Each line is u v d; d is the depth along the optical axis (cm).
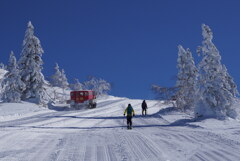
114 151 927
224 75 2431
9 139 1160
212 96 2288
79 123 2117
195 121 2116
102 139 1207
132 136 1294
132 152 908
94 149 965
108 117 2728
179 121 2227
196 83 2406
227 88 2409
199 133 1437
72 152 912
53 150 948
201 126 1769
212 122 1986
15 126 1798
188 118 2469
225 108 2373
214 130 1584
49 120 2303
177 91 3061
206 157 839
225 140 1180
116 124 2064
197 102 2369
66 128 1750
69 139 1210
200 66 2422
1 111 3131
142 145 1043
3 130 1457
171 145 1050
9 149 956
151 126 1927
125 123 2138
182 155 868
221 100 2295
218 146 1032
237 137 1273
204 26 2475
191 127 1802
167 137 1278
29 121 2233
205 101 2305
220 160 798
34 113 3084
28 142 1107
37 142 1115
